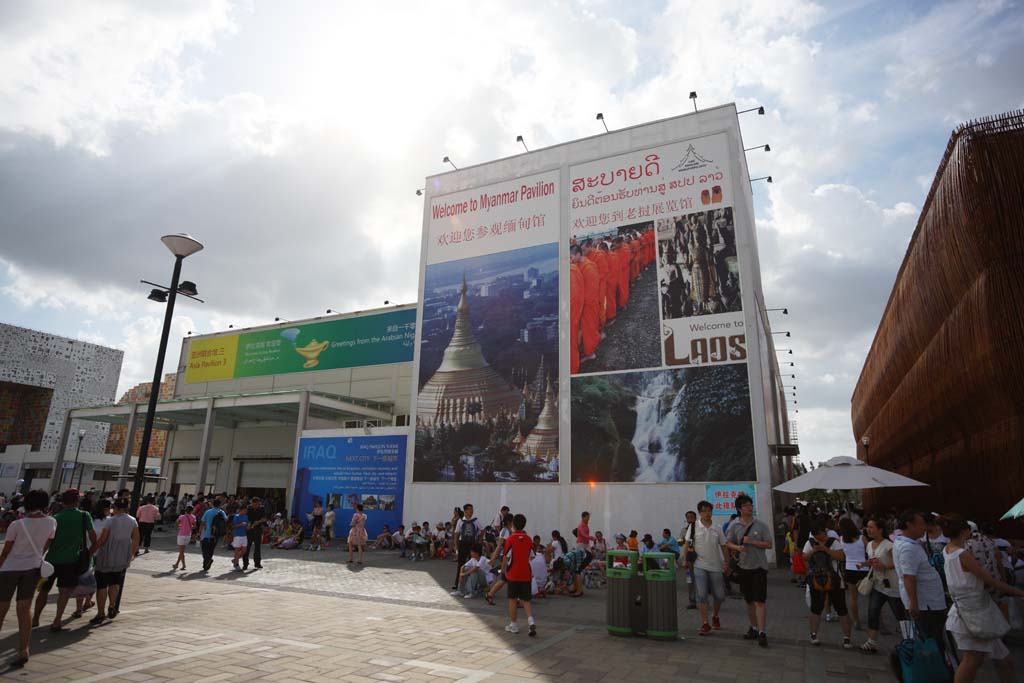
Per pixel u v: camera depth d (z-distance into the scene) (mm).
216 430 38812
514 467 21516
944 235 15539
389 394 33844
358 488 24922
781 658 7035
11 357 73750
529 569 8508
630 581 8266
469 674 6098
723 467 18453
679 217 21062
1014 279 12898
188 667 6066
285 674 5922
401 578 14523
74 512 7812
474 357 23359
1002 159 12977
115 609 8578
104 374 84438
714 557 8594
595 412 20672
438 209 25953
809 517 14703
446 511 22312
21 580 6113
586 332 21562
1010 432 13305
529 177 24266
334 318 36812
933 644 5059
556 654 7086
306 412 27703
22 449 56500
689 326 20000
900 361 24203
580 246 22516
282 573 14891
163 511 29234
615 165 22625
